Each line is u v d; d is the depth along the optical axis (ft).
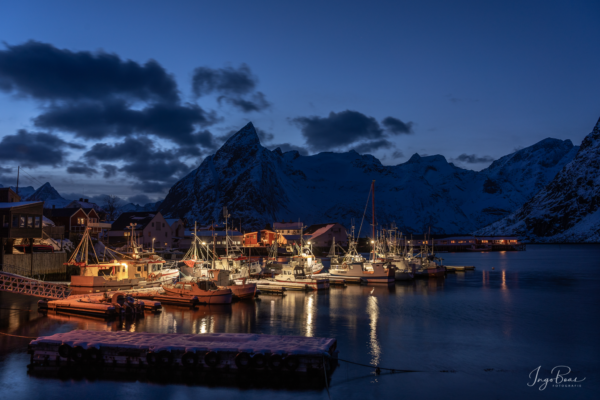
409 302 183.83
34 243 244.83
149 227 451.53
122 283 181.98
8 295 184.96
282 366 83.76
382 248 421.59
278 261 353.92
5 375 86.53
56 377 85.35
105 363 88.58
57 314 146.00
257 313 154.30
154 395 78.23
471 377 89.10
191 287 172.45
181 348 86.69
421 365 95.81
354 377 87.92
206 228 638.53
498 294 212.02
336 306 171.73
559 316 153.17
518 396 80.38
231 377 84.07
